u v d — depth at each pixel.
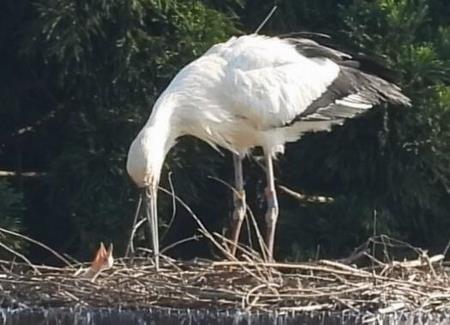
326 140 16.78
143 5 16.34
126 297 11.54
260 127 13.43
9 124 17.75
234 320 11.29
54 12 16.25
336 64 13.77
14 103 17.66
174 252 17.08
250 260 12.08
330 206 16.75
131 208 16.48
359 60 13.93
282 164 17.05
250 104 13.30
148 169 12.89
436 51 16.66
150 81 16.50
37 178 17.39
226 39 16.56
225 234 16.52
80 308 11.47
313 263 12.39
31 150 17.75
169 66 16.39
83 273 12.07
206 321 11.30
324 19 17.05
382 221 16.56
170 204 16.48
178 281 11.74
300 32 16.19
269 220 13.59
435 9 17.25
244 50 13.44
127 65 16.39
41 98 17.66
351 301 11.42
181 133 13.34
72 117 16.94
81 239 16.58
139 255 14.55
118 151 16.58
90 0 16.31
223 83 13.27
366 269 12.38
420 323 11.38
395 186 16.61
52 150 17.59
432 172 16.55
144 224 16.39
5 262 12.43
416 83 16.38
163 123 13.03
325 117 13.62
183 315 11.32
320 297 11.45
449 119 16.34
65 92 17.36
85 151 16.64
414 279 11.98
